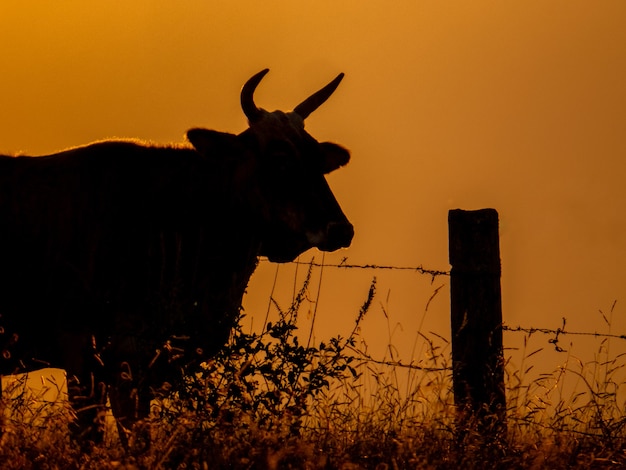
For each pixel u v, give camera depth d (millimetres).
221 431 25359
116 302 30516
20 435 25031
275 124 32094
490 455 26297
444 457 25438
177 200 31422
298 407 26969
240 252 32031
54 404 26344
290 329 28141
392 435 26125
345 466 23641
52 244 30375
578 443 26656
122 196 30953
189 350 29906
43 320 30500
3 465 23641
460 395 30016
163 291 30516
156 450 24062
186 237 31344
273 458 23172
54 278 30375
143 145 31906
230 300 31469
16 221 30328
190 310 30203
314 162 31875
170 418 26125
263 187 31578
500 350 30250
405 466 24562
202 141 31203
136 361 29984
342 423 26672
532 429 27984
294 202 31359
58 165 31109
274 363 28109
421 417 27109
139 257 30797
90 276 30422
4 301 30281
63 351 30547
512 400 28344
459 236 30781
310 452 24250
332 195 31766
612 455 25750
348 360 27906
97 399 29734
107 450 25031
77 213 30547
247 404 26844
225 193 31719
